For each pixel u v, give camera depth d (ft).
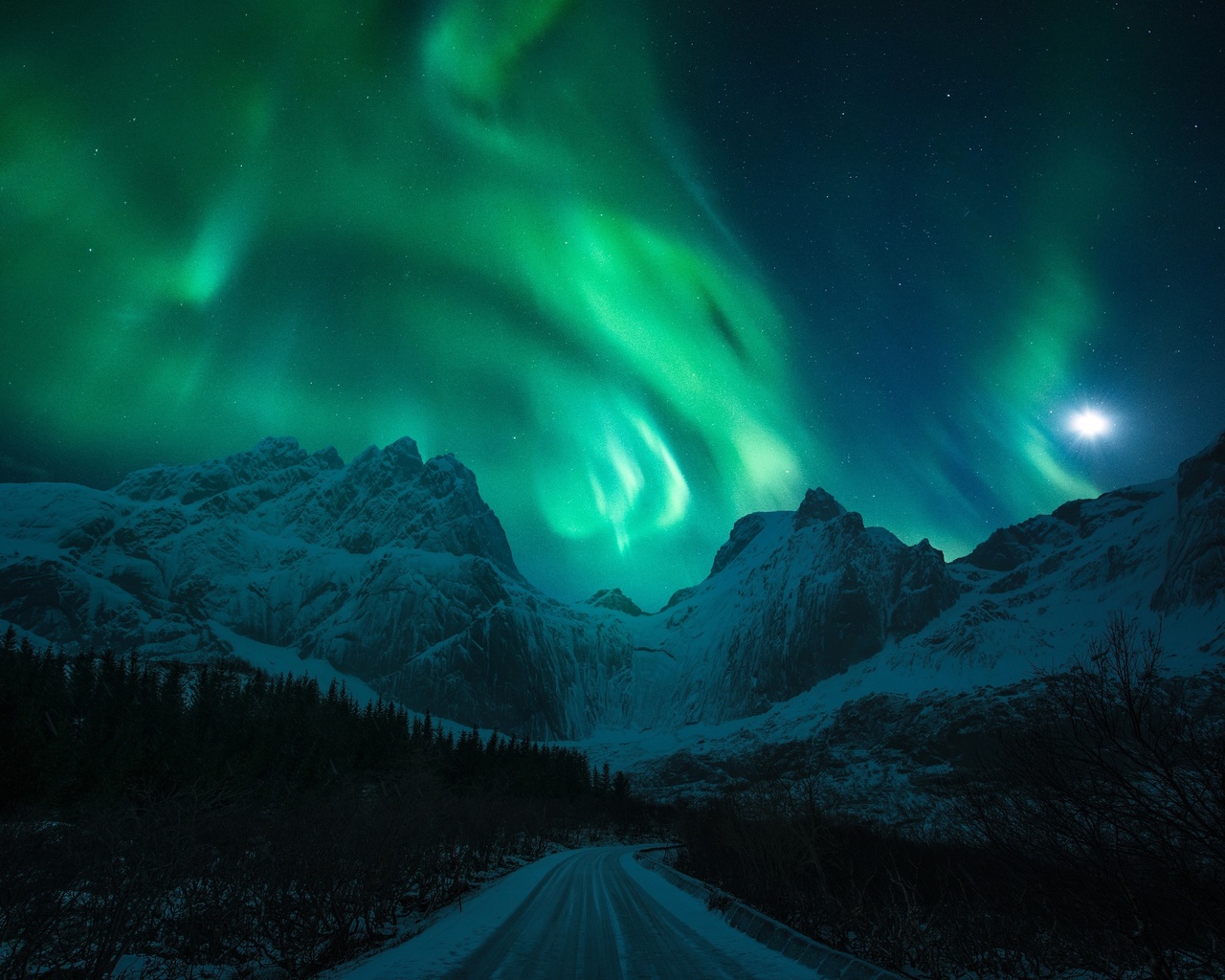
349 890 52.19
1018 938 35.19
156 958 36.29
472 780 232.73
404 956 40.11
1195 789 19.89
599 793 383.45
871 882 55.01
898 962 40.96
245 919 45.83
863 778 460.96
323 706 304.30
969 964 37.60
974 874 40.32
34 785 114.01
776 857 65.00
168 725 174.19
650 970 37.73
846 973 36.37
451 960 39.09
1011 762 25.67
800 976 36.78
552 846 201.67
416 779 94.07
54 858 32.01
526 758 353.51
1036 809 25.90
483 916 59.00
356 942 46.78
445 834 89.20
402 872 66.44
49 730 139.74
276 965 39.83
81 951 31.24
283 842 48.67
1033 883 28.25
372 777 130.82
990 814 28.25
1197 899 20.44
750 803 73.46
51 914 29.22
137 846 34.88
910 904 43.14
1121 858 22.43
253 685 333.01
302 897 46.88
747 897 68.49
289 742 205.05
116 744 146.20
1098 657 23.08
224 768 152.66
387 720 314.35
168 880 36.24
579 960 40.29
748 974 37.19
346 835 55.11
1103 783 22.09
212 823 42.57
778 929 47.96
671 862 140.26
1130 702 21.21
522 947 43.91
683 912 65.62
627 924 56.44
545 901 71.82
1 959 27.89
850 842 65.16
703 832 105.70
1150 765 20.75
